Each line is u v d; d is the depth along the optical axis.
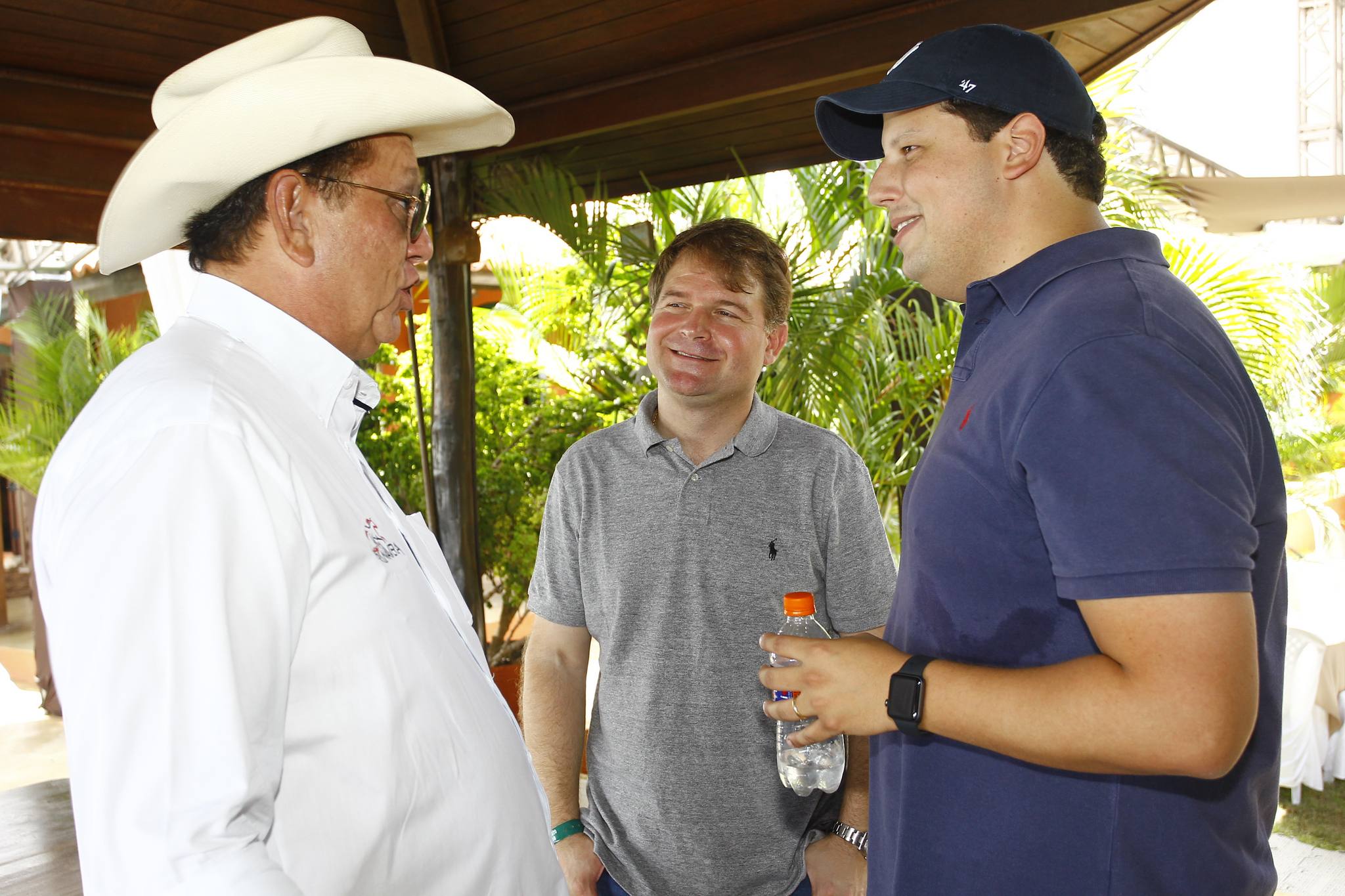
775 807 1.68
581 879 1.72
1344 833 4.29
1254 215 5.73
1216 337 1.00
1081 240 1.07
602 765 1.77
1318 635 4.94
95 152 3.39
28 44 3.12
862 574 1.75
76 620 0.79
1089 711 0.87
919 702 0.99
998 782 1.04
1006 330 1.09
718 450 1.75
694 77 3.54
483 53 3.69
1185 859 0.99
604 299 4.95
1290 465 5.12
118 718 0.76
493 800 1.06
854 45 3.21
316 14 3.42
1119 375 0.90
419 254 1.22
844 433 4.56
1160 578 0.84
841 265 4.62
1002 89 1.11
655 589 1.72
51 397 6.55
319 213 1.09
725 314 1.73
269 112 1.03
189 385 0.91
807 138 4.17
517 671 4.68
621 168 4.52
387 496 1.18
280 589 0.88
